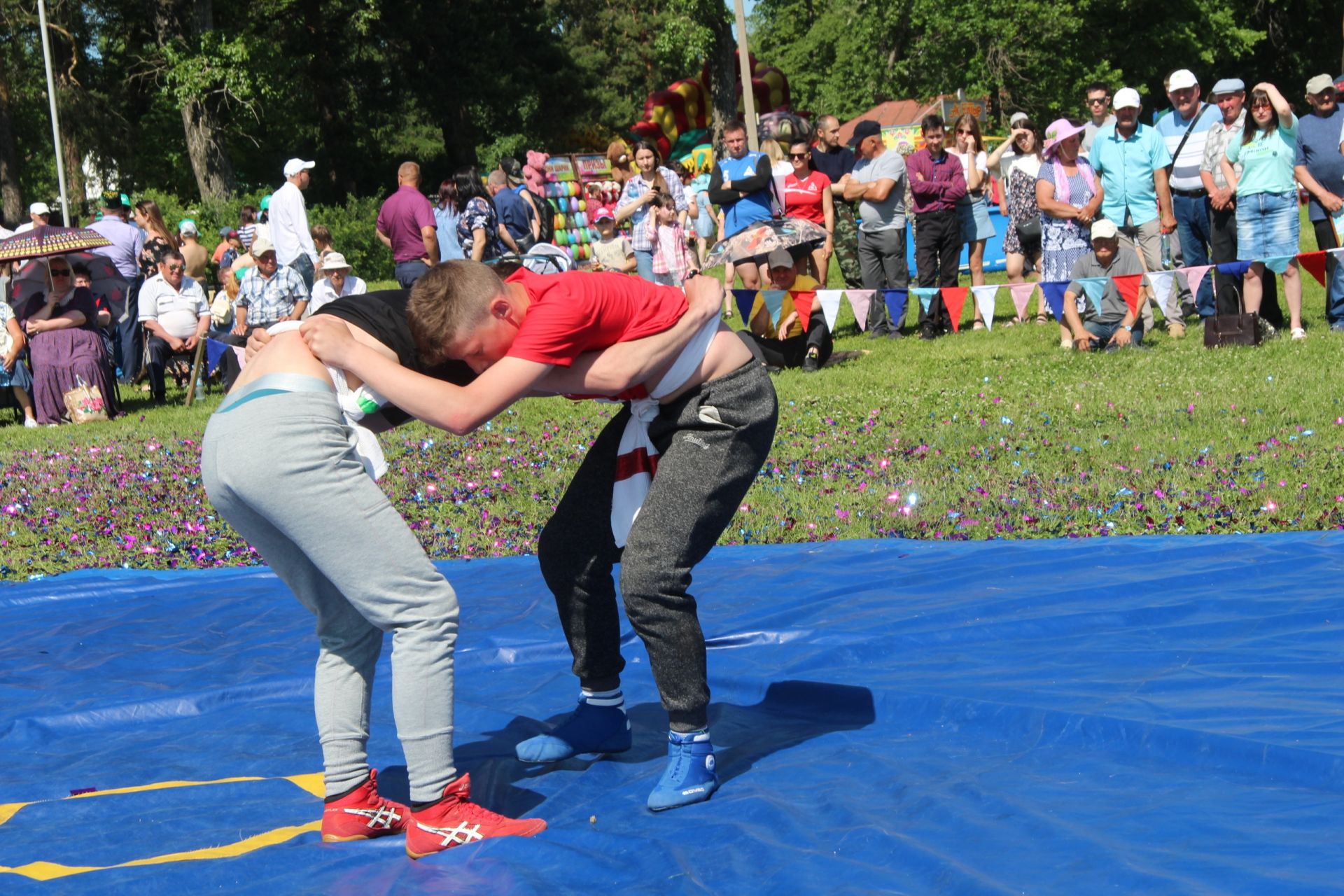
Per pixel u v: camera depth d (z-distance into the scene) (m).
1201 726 3.34
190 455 10.66
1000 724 3.59
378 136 49.78
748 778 3.45
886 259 13.77
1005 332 13.31
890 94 44.72
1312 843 2.61
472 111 48.97
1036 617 4.68
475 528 7.57
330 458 2.98
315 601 3.18
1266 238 11.00
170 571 7.08
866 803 3.16
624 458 3.41
